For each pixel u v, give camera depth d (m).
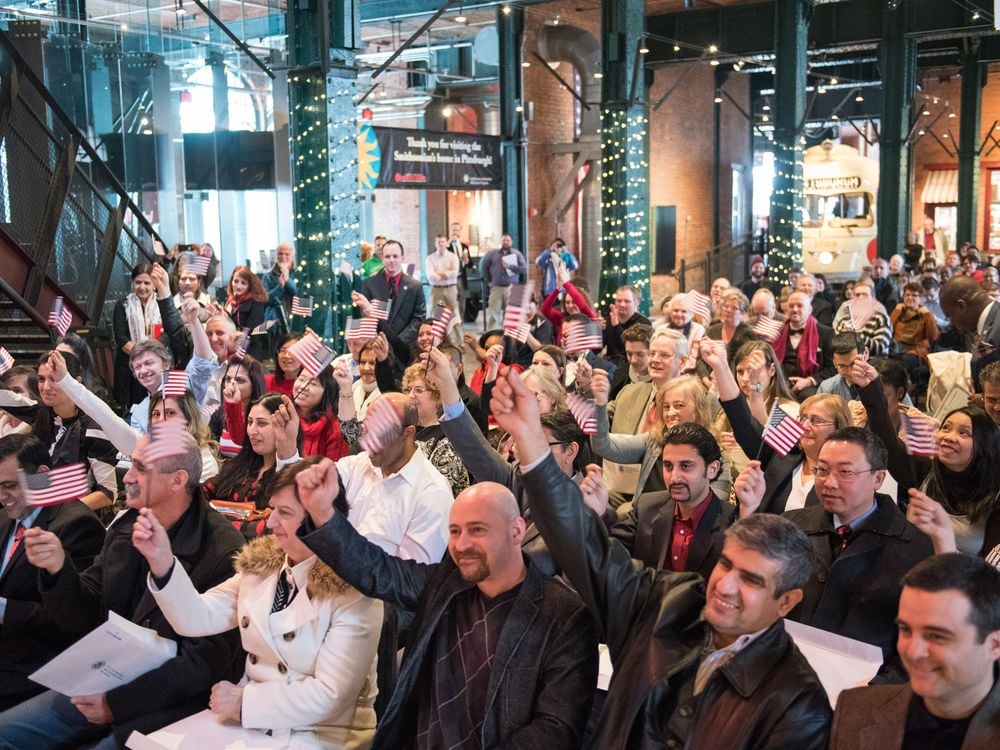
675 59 20.31
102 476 5.60
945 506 4.39
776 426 4.27
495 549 3.02
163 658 3.58
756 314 8.89
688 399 5.20
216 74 14.94
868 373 4.73
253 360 6.32
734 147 28.48
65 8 13.14
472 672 3.07
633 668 2.85
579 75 21.47
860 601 3.59
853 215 24.31
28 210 10.51
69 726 3.88
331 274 10.30
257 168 15.56
